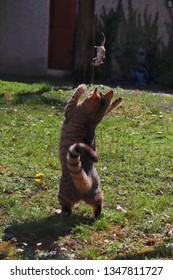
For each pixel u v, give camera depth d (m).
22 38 22.47
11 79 20.95
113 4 21.72
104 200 7.72
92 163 6.86
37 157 9.48
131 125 11.94
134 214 7.34
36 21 22.44
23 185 8.19
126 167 9.16
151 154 9.95
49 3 22.42
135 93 15.41
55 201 7.66
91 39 15.80
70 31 22.45
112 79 21.64
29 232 6.59
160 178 8.84
